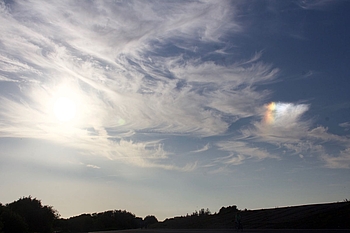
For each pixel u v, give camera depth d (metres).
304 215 48.78
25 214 69.19
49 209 73.38
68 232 87.44
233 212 77.50
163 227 89.81
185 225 80.38
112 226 125.31
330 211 45.25
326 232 32.50
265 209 68.81
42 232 70.62
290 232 34.50
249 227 51.59
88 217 123.06
